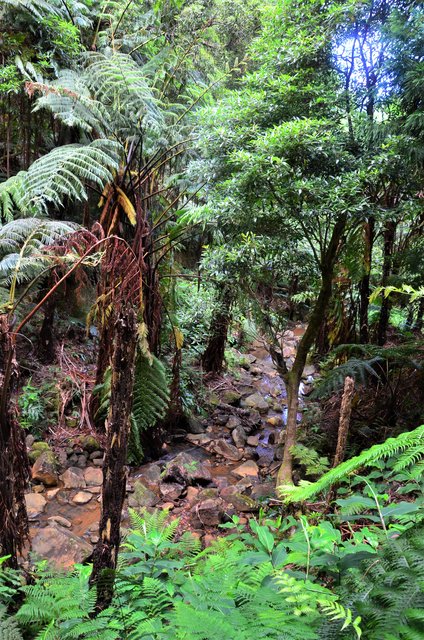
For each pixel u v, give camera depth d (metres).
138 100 2.59
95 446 2.88
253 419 3.71
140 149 2.72
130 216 2.63
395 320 4.36
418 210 2.25
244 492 2.53
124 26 3.31
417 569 0.83
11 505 1.33
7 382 1.29
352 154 2.19
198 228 3.16
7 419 1.32
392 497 1.68
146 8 3.49
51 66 2.93
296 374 2.55
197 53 3.33
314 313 2.48
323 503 1.76
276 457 3.08
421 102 2.13
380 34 2.06
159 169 3.04
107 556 1.14
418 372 2.71
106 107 2.73
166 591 1.15
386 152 2.08
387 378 2.80
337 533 1.20
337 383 2.51
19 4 2.79
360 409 2.92
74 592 1.12
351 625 0.79
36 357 3.30
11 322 1.40
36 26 2.99
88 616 1.04
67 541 1.96
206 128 2.39
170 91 3.41
